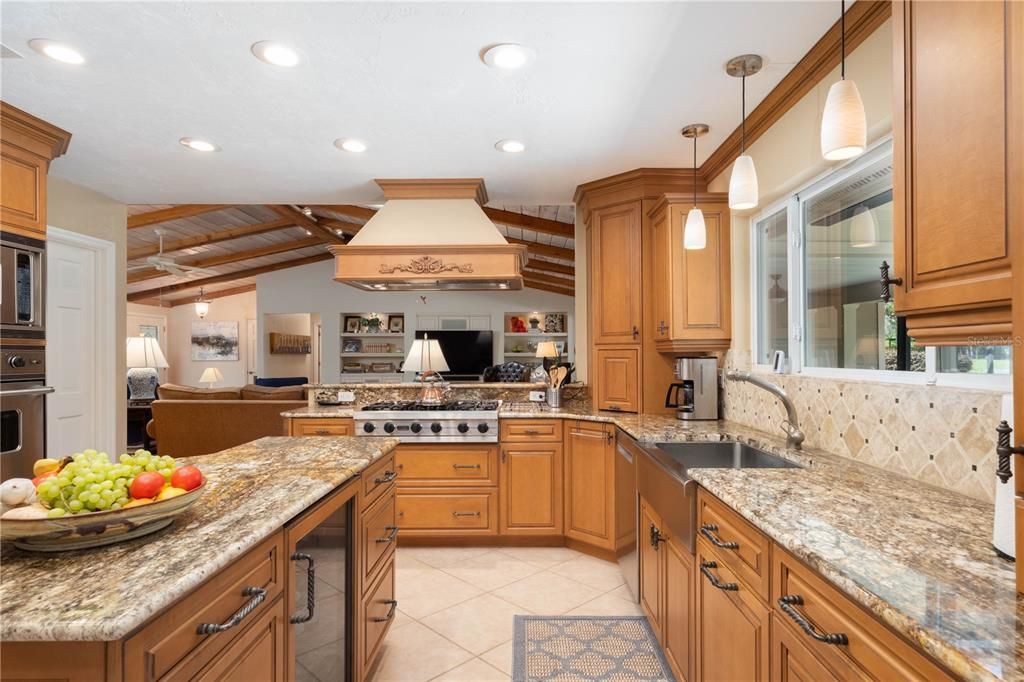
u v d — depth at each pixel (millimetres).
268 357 10453
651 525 2225
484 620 2457
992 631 703
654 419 3068
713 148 2988
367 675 1883
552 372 3793
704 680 1603
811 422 2156
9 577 873
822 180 2258
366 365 10430
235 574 1038
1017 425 802
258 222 7289
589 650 2193
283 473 1631
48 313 3482
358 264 3531
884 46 1725
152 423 5223
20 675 752
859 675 867
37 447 2645
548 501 3404
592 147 2971
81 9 1750
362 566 1795
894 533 1094
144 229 6359
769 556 1192
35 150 2611
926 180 1006
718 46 1979
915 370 1686
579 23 1839
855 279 2057
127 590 817
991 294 853
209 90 2312
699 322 2994
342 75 2191
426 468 3426
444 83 2258
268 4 1731
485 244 3467
